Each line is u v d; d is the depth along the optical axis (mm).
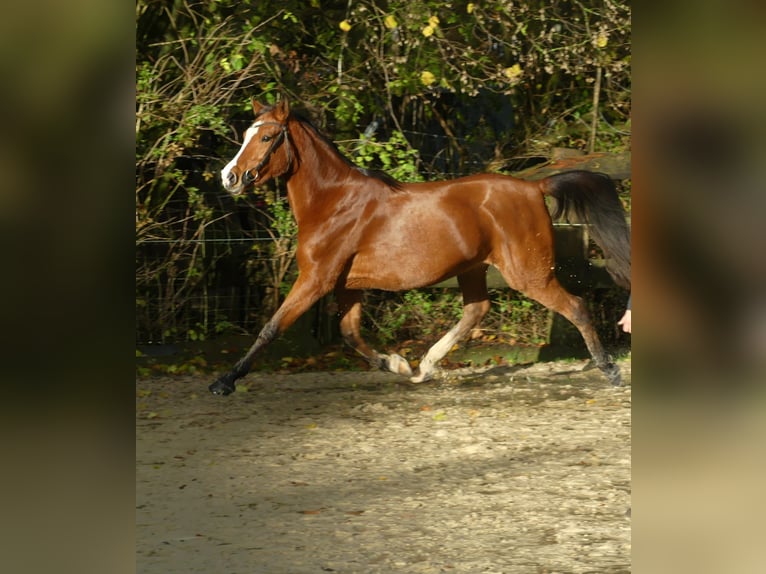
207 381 11578
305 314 12969
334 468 7297
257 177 10242
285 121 10305
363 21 13672
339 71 13891
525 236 10641
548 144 15344
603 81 15711
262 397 10562
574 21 14703
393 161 14055
